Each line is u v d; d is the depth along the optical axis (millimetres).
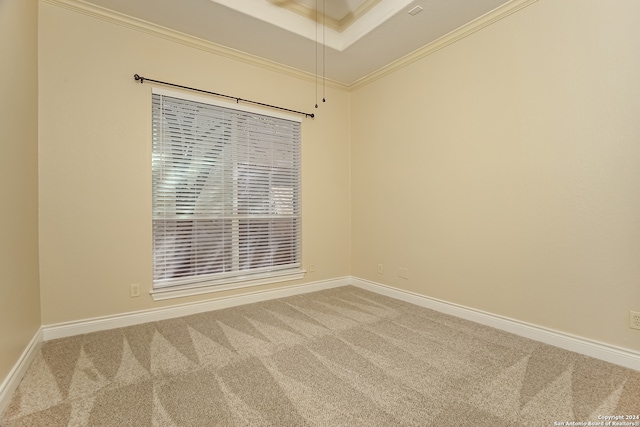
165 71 2803
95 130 2506
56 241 2359
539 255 2299
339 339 2348
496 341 2299
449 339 2342
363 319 2783
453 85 2855
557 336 2197
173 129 2867
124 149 2625
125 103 2629
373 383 1750
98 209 2521
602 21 1979
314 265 3811
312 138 3779
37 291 2203
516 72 2408
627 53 1887
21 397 1617
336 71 3641
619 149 1926
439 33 2836
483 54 2619
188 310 2926
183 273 2934
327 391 1673
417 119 3207
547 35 2232
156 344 2262
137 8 2492
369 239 3828
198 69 2969
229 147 3174
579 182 2094
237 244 3240
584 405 1541
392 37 2898
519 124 2396
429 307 3090
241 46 3064
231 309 3078
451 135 2883
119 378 1801
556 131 2197
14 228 1767
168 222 2857
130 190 2654
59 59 2371
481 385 1727
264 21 2662
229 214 3178
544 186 2266
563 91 2158
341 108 4039
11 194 1729
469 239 2752
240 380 1783
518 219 2414
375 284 3727
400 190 3412
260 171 3393
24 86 1988
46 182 2318
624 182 1911
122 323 2609
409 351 2143
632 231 1888
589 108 2043
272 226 3500
